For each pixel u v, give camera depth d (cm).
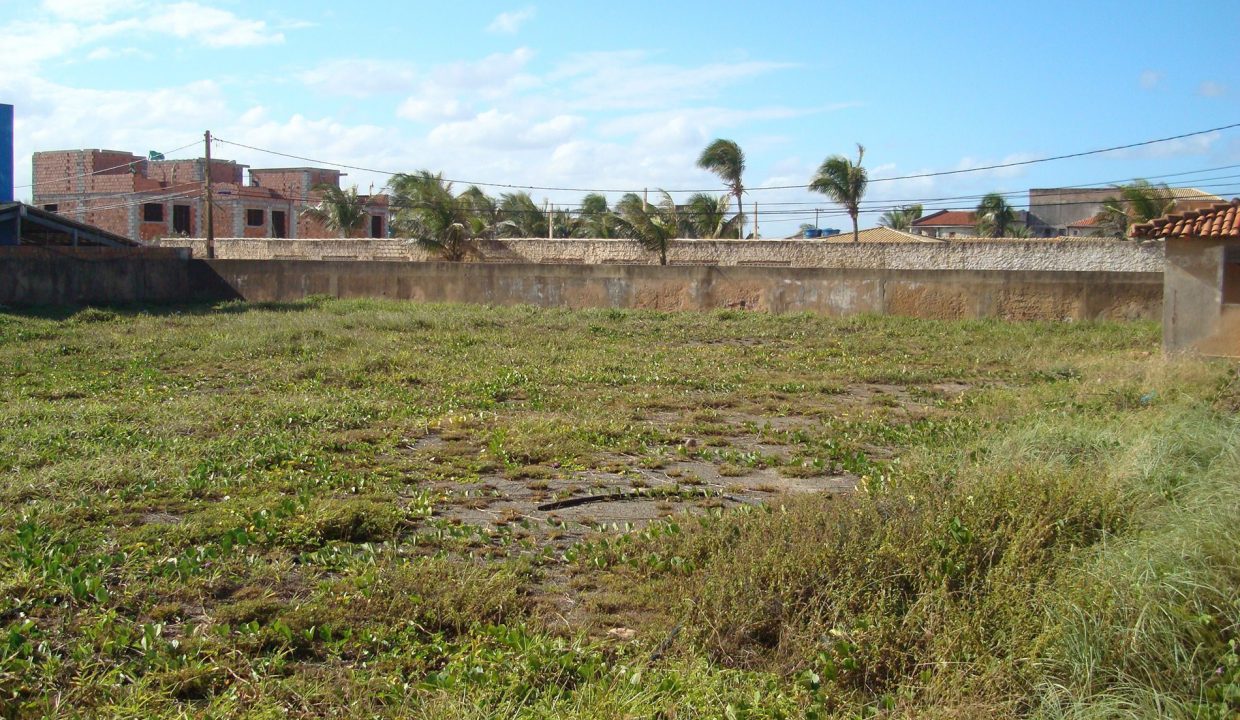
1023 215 6219
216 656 496
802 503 699
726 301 2498
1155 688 452
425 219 3806
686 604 550
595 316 2281
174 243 4475
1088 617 488
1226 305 1616
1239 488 635
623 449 992
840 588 549
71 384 1332
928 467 808
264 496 774
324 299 2739
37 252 2520
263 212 5334
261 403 1182
